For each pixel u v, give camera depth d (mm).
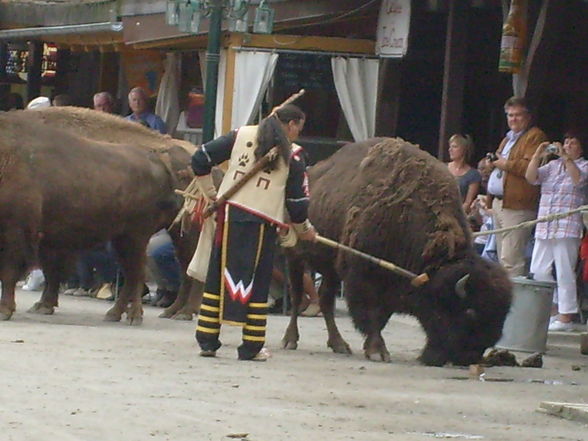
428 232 14594
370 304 15031
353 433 10266
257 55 22984
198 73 25625
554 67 22594
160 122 24312
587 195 18719
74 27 26656
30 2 29359
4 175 16969
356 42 23234
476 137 23766
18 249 17141
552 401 12352
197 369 13336
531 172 18094
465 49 21672
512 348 16750
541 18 19109
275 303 21016
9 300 17359
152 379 12461
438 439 10258
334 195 15273
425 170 14852
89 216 17438
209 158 14188
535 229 18906
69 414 10398
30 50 31156
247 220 14102
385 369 14219
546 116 22797
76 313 18984
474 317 14492
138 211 17844
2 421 10000
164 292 21172
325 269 15781
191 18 20766
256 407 11219
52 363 13117
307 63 23219
